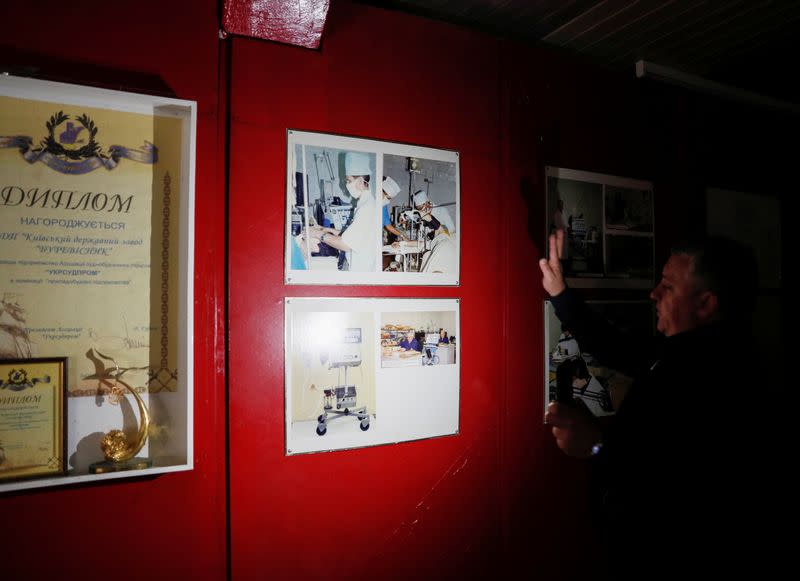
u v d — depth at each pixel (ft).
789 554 6.45
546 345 7.16
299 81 5.62
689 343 3.98
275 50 5.51
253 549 5.32
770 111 9.61
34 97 4.50
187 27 5.08
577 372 5.86
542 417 7.11
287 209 5.54
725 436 3.59
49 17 4.57
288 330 5.54
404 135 6.21
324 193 5.74
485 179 6.79
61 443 4.43
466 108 6.65
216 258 5.20
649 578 3.67
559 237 5.93
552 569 7.16
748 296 4.11
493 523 6.75
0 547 4.33
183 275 4.94
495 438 6.81
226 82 5.34
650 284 8.14
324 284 5.73
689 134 8.64
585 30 7.77
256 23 5.09
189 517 5.00
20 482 4.15
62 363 4.47
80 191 4.64
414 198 6.27
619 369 5.91
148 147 4.88
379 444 6.01
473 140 6.70
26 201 4.46
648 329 8.09
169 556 4.91
